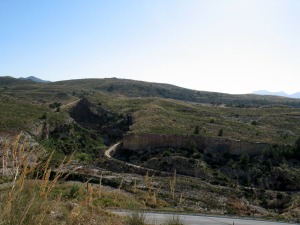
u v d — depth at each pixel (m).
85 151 74.56
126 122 94.69
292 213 46.09
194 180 56.78
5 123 60.97
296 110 116.38
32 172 6.32
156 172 60.75
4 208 5.69
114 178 50.88
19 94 143.88
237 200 50.25
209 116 103.44
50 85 196.50
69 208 11.36
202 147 70.50
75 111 105.06
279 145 68.38
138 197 36.75
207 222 23.41
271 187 57.62
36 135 64.56
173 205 37.47
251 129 83.69
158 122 86.06
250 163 63.75
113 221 12.97
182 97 199.50
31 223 5.95
